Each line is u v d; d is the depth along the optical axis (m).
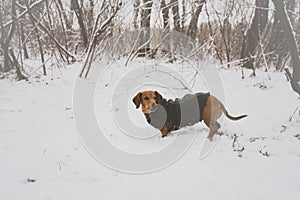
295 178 3.83
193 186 3.64
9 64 11.39
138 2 11.78
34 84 9.20
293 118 6.15
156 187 3.63
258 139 5.14
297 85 6.64
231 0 11.49
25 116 6.37
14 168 4.08
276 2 6.21
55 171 4.02
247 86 8.98
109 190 3.57
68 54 11.55
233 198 3.40
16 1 10.76
